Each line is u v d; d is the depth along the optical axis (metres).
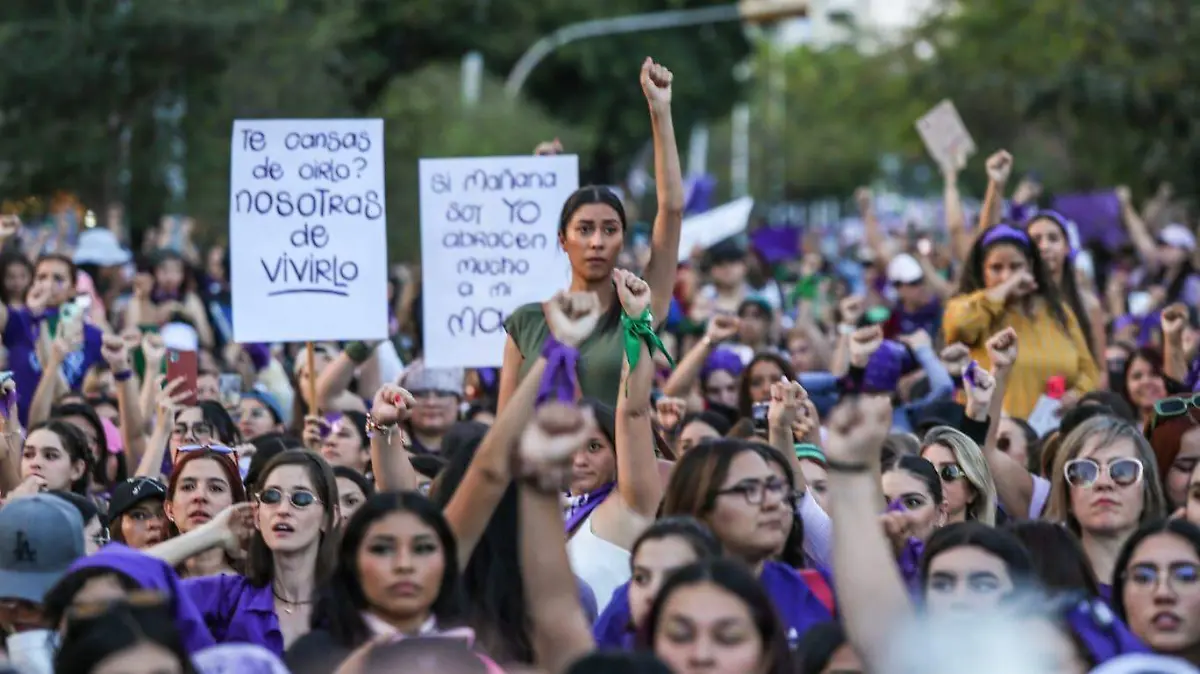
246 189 18.11
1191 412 14.73
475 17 75.56
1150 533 10.72
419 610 9.84
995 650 9.59
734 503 10.79
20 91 38.88
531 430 9.31
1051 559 11.02
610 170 87.31
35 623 10.59
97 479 16.78
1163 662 9.20
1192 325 23.11
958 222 24.58
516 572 10.36
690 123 88.31
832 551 9.63
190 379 17.50
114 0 39.72
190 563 13.36
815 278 31.52
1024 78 71.81
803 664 9.72
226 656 9.48
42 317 20.50
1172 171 55.59
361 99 55.22
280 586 12.53
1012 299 18.62
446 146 54.06
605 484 12.84
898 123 83.56
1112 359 22.30
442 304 18.95
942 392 18.72
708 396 20.20
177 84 41.12
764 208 122.69
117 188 40.16
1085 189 66.50
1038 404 17.98
